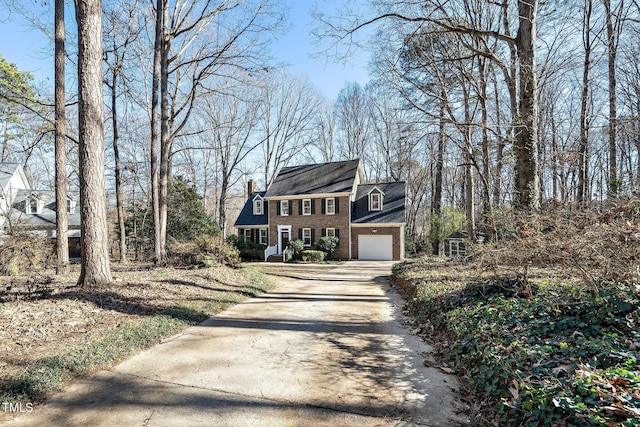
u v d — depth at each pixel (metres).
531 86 8.66
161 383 3.78
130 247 24.84
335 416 3.14
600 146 19.03
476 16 12.35
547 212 6.00
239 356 4.64
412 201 35.84
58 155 9.88
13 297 6.27
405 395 3.55
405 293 9.72
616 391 2.39
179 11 13.41
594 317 3.76
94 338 4.82
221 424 2.99
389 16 9.38
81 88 7.12
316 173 28.89
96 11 7.29
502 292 5.59
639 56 14.79
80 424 2.96
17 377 3.52
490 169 14.28
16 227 13.10
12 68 17.22
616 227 4.11
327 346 5.11
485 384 3.42
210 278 10.09
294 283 12.76
